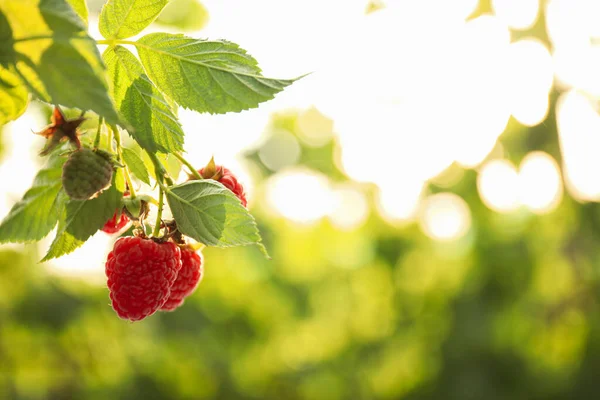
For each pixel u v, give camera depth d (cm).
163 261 205
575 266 955
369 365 1223
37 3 146
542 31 745
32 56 149
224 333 1168
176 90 195
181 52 195
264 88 196
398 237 1205
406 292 1174
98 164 184
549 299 1006
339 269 1325
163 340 1047
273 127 1343
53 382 913
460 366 1044
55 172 203
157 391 1033
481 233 1045
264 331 1189
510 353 1026
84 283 885
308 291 1349
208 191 193
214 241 192
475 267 1050
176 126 192
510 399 1016
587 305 961
